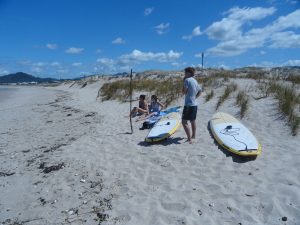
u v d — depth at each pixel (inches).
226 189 202.7
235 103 414.9
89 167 272.8
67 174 264.4
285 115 329.4
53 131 443.5
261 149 264.7
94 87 1475.1
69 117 556.7
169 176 233.5
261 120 339.6
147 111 456.8
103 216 192.7
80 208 207.5
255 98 419.5
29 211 213.5
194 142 298.4
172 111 436.5
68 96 1154.7
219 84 573.9
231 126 313.9
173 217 180.4
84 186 238.1
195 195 200.7
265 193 190.5
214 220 173.0
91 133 395.2
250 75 693.3
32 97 1334.9
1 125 533.0
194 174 230.7
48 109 723.4
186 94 288.0
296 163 226.1
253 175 216.7
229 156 256.4
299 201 177.5
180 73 1330.0
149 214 187.0
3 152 353.1
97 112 566.6
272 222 165.3
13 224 199.3
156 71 1550.2
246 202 185.2
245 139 280.1
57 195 230.4
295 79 554.3
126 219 185.8
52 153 327.6
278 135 294.7
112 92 740.0
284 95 386.0
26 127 496.4
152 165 257.4
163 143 307.9
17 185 257.1
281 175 209.5
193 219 175.8
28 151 348.8
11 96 1505.9
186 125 293.6
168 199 200.2
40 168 287.9
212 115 389.1
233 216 174.4
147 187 221.5
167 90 604.1
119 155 291.7
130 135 356.8
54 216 202.4
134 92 695.1
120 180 239.1
